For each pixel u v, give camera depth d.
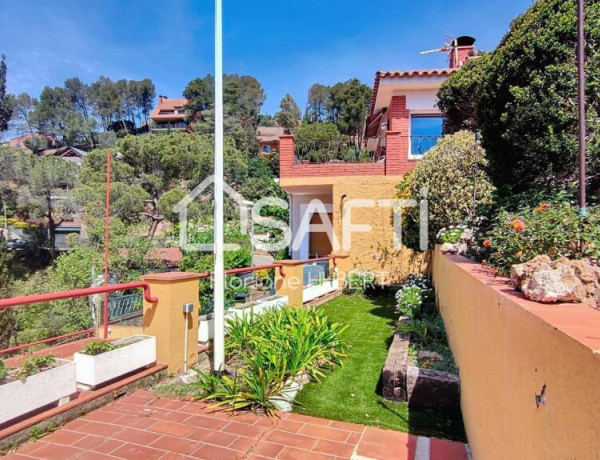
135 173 19.30
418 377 3.32
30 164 18.30
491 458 1.83
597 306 1.46
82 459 2.40
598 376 0.76
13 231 18.64
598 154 2.95
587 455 0.81
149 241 11.64
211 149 19.95
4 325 9.09
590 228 2.04
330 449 2.57
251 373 3.57
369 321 6.43
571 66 2.90
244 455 2.48
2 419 2.43
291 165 10.30
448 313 4.33
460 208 6.02
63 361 2.92
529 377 1.24
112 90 57.41
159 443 2.61
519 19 3.68
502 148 3.83
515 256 2.27
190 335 3.97
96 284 9.56
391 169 9.65
